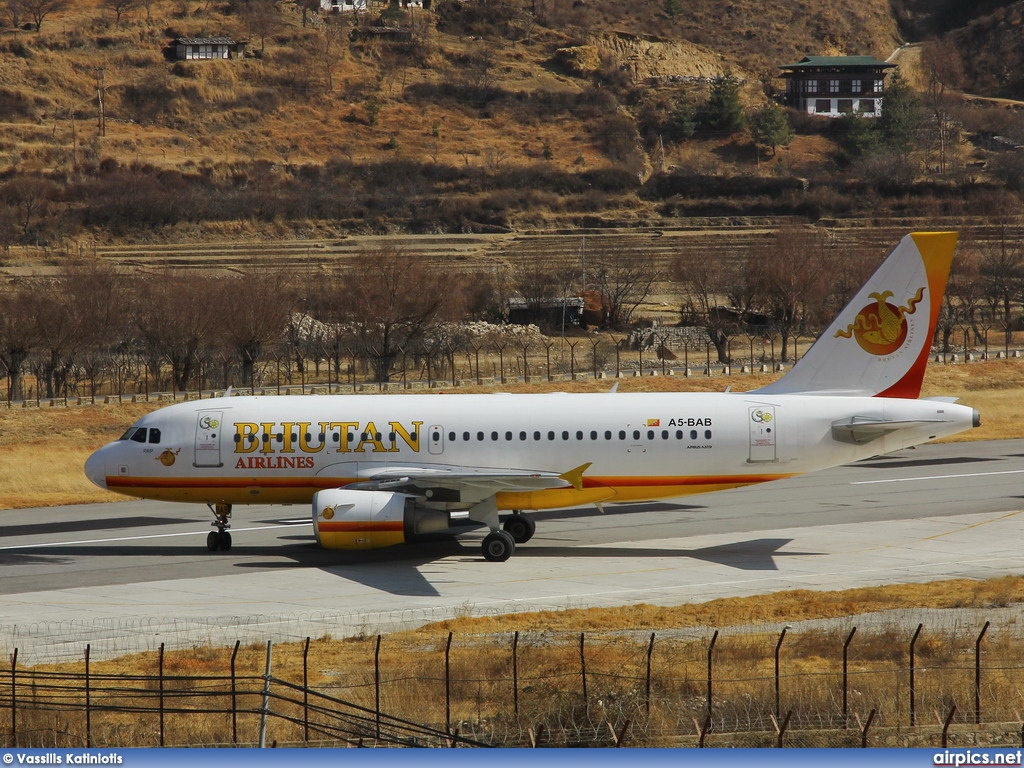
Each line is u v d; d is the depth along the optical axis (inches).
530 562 6929.1
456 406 7180.1
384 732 3553.2
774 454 6978.4
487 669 4367.6
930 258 6968.5
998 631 4931.1
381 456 7101.4
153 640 5049.2
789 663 4414.4
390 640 4972.9
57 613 5620.1
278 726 3708.2
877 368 7096.5
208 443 7190.0
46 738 3533.5
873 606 5556.1
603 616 5418.3
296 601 5880.9
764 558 6963.6
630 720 3526.1
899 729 3580.2
